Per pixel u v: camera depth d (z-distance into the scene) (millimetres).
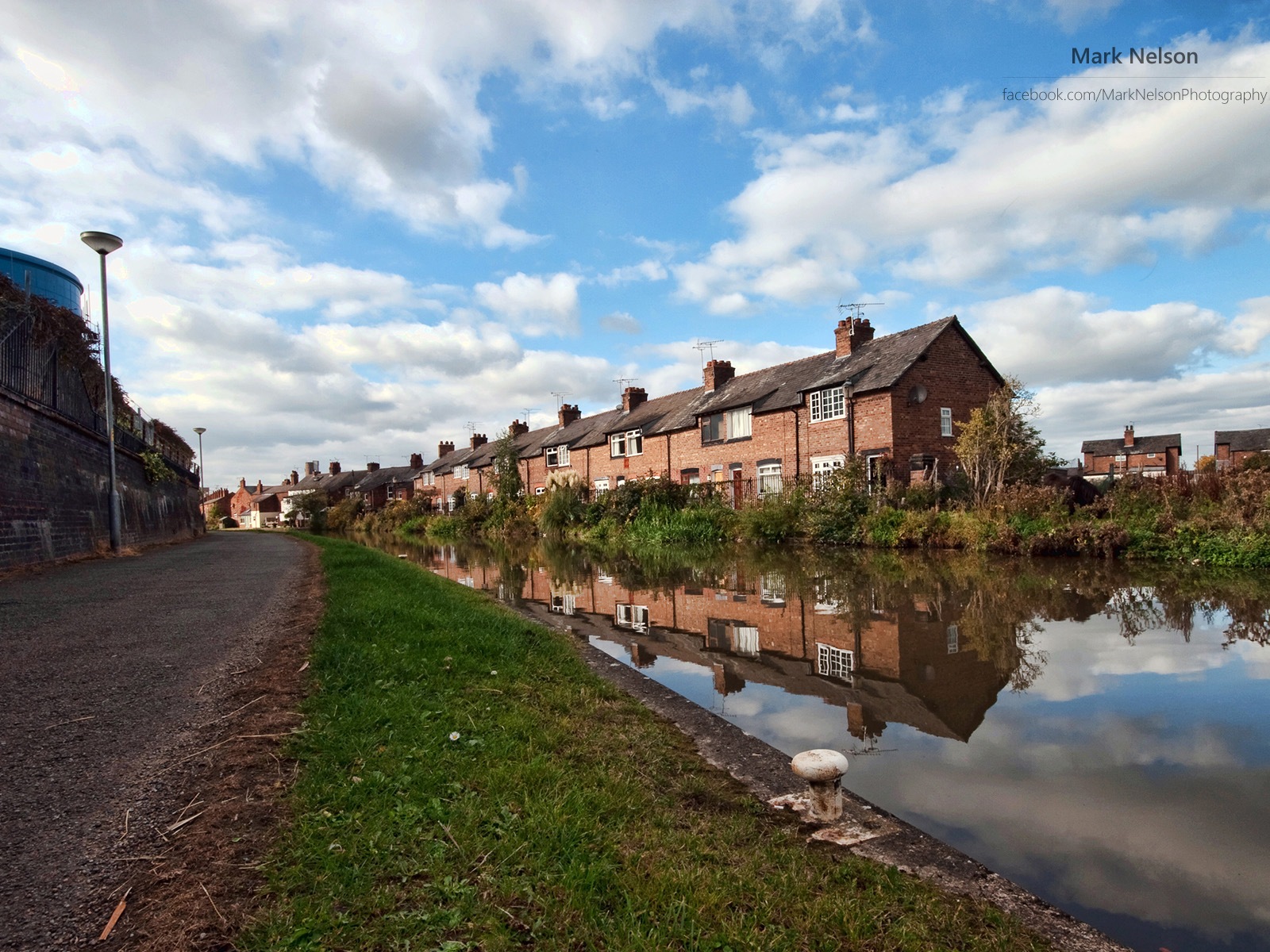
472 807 3047
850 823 3496
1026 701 5707
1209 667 6477
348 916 2275
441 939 2209
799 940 2367
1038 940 2561
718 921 2422
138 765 3400
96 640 6105
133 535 19656
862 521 19516
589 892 2500
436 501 64125
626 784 3562
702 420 31359
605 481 39406
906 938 2436
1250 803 3830
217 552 18469
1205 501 14898
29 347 12688
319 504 64875
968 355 24062
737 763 4348
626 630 9453
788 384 27688
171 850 2629
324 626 6492
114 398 19156
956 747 4742
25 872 2488
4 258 18844
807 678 6672
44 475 12469
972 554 16156
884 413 22344
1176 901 2914
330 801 3018
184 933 2146
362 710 4180
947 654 7352
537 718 4531
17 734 3818
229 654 5570
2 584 9914
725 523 23859
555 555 22656
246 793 3070
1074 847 3387
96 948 2084
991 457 19516
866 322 26953
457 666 5516
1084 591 10789
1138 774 4242
